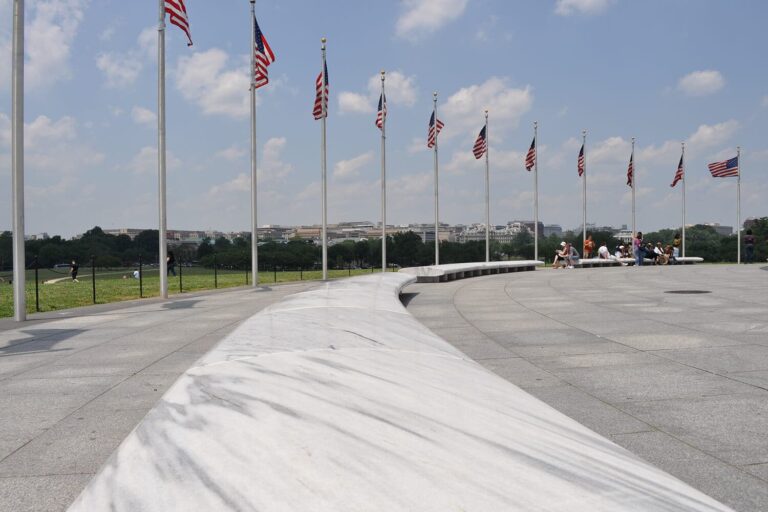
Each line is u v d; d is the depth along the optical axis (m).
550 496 2.13
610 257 46.59
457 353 5.89
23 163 14.16
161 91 20.11
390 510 2.00
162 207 20.22
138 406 6.02
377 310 9.10
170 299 19.77
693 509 2.12
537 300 15.99
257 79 26.17
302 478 2.24
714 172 47.03
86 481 4.12
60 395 6.53
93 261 19.00
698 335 9.60
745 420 5.27
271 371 4.02
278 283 29.28
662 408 5.66
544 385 6.61
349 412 3.08
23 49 14.45
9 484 4.09
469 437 2.79
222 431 2.74
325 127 31.30
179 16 19.81
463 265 30.39
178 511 2.00
